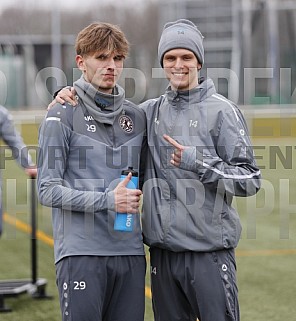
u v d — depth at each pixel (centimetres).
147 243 436
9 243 981
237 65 2988
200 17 3156
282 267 823
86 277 411
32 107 2786
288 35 3356
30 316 644
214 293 421
